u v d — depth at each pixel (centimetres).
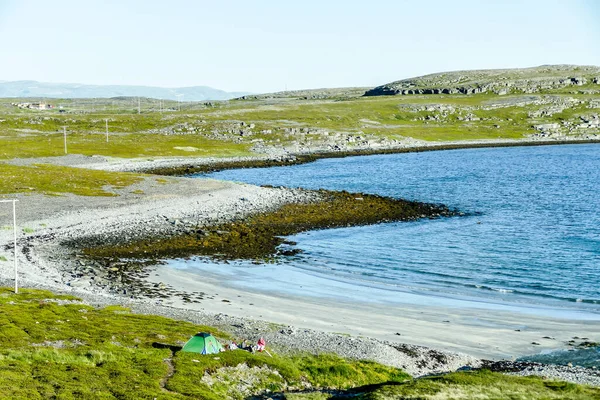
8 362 3528
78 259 6881
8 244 7406
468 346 4572
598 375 3956
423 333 4844
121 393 3203
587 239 8250
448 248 7775
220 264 6869
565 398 3312
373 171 17000
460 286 6150
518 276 6494
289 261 7075
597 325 5006
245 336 4472
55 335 4125
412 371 4031
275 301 5616
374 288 6094
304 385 3731
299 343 4406
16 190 10838
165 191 11231
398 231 8806
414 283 6266
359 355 4231
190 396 3269
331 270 6731
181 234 8125
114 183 11906
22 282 5744
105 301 5259
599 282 6219
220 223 8856
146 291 5781
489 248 7769
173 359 3841
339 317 5203
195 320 4812
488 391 3403
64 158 17375
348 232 8675
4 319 4375
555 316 5244
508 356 4369
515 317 5222
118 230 8269
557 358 4309
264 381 3709
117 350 3931
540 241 8162
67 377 3381
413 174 16250
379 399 3284
